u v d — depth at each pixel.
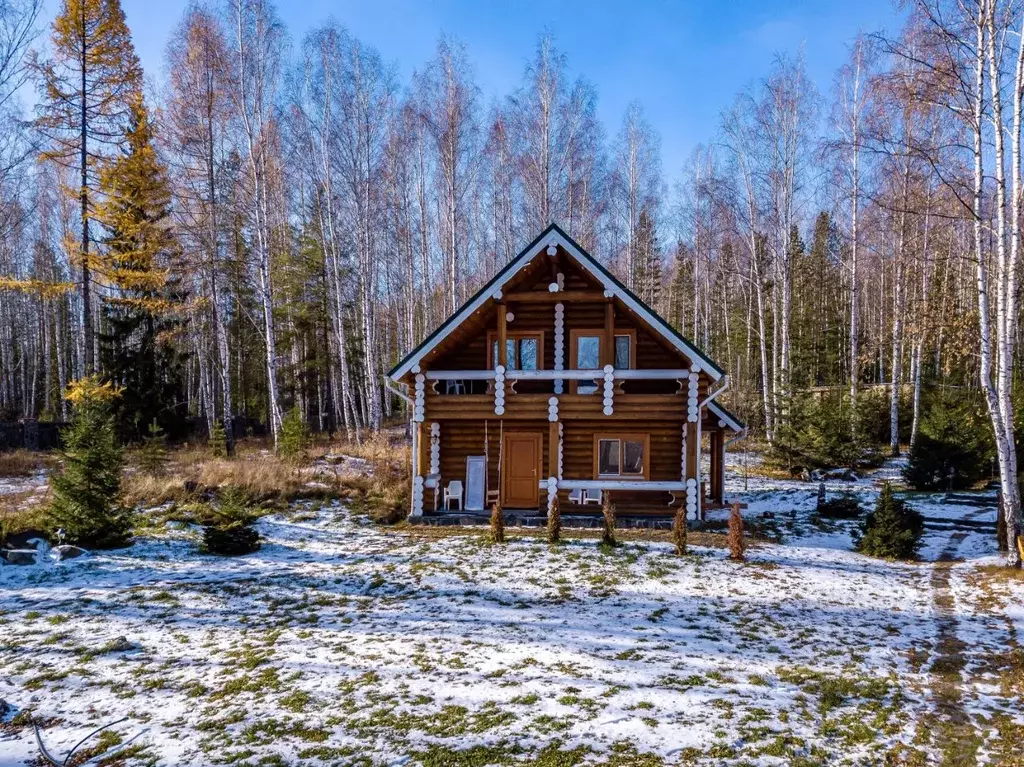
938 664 7.75
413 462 16.66
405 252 32.44
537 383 17.52
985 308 12.27
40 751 5.89
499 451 17.50
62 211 36.59
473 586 11.05
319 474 19.67
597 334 17.27
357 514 16.92
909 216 20.55
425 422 16.88
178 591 10.84
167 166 25.41
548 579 11.39
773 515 17.38
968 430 20.27
